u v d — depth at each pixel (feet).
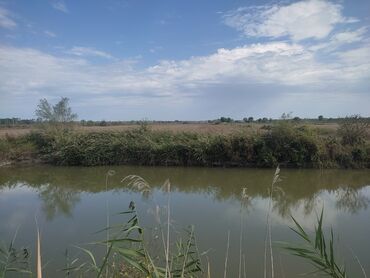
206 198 51.83
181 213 42.86
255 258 28.78
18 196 56.29
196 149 82.12
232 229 36.17
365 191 57.67
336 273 10.78
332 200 51.52
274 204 48.67
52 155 88.38
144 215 39.27
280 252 30.07
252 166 80.94
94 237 34.45
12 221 41.34
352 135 81.46
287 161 79.66
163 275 10.99
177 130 93.97
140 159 86.28
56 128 95.91
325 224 39.06
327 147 79.46
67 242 33.12
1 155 88.53
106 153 86.74
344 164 78.59
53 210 46.60
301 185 62.08
